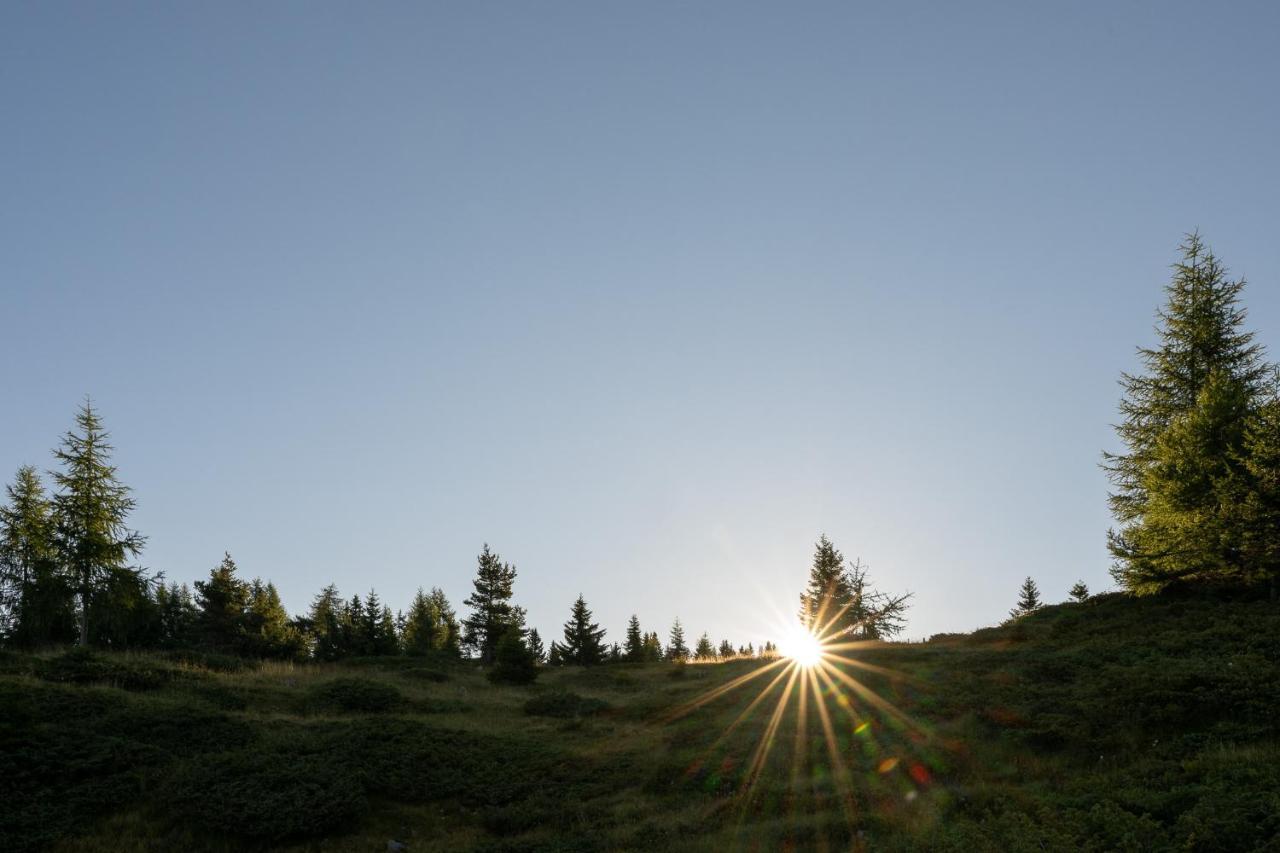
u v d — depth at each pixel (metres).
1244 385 34.75
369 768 23.02
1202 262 38.38
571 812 20.72
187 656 37.47
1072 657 26.70
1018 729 20.55
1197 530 29.92
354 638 75.25
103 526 42.19
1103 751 18.38
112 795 19.95
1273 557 28.17
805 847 16.09
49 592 39.91
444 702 34.41
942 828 15.00
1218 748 16.69
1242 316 37.00
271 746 24.05
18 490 43.03
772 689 32.25
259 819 19.33
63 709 24.30
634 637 106.38
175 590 75.25
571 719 32.19
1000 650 32.34
